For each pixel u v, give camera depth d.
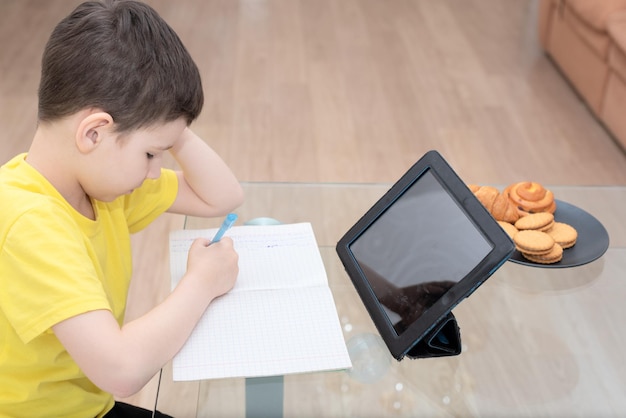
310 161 2.58
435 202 0.99
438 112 2.93
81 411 1.05
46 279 0.84
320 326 0.99
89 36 0.85
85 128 0.86
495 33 3.63
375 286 1.02
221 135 2.70
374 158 2.62
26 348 0.94
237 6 3.82
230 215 1.05
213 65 3.21
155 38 0.88
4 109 2.79
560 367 0.99
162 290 2.00
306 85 3.09
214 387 0.91
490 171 2.57
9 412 0.97
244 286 1.04
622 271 1.16
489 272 0.88
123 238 1.09
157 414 0.89
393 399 0.93
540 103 3.02
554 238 1.18
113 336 0.85
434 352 1.00
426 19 3.77
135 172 0.91
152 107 0.87
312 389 0.93
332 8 3.86
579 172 2.58
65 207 0.93
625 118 2.59
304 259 1.11
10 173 0.92
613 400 0.95
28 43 3.32
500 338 1.03
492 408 0.93
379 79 3.16
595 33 2.76
